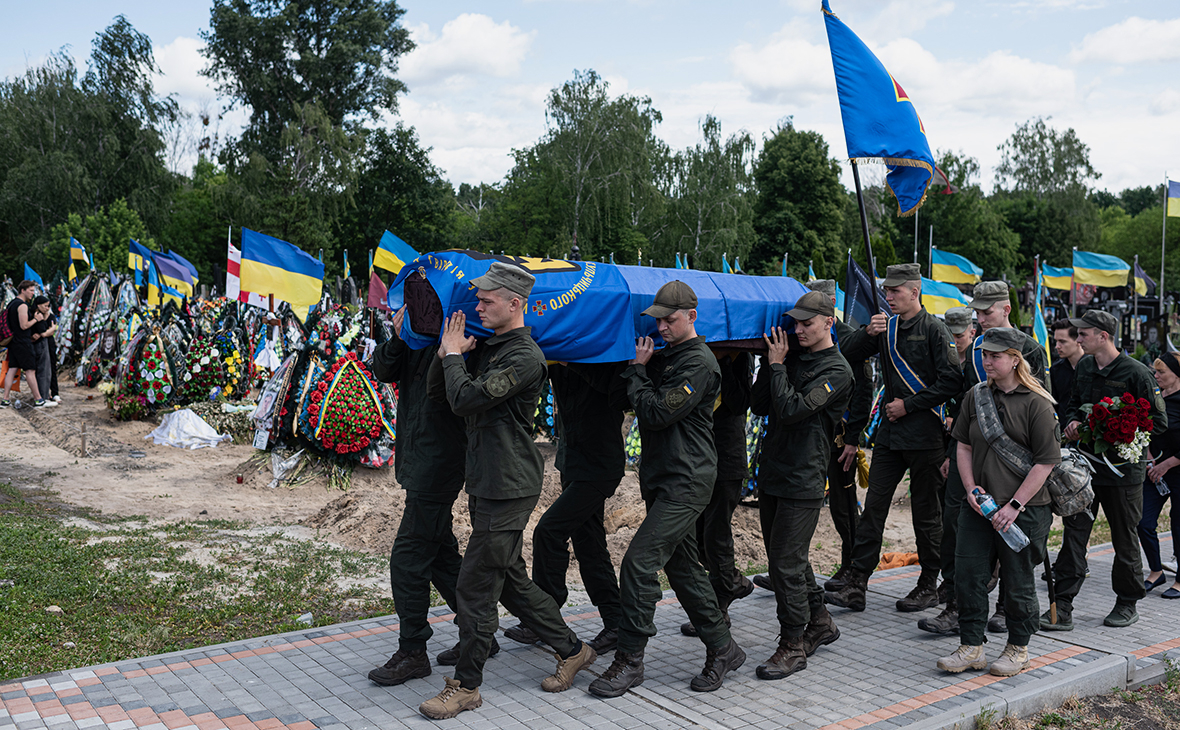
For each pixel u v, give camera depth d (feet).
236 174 165.17
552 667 15.74
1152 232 237.45
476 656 13.64
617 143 158.71
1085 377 20.98
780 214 193.57
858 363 19.94
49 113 155.33
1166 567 23.48
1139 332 100.73
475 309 13.88
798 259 193.67
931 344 18.85
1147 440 18.39
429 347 14.74
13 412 46.57
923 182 20.01
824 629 16.79
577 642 14.99
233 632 18.15
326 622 18.93
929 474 19.13
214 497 31.89
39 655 16.15
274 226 149.59
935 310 60.70
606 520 27.09
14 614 17.92
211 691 14.28
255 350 51.60
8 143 152.46
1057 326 22.35
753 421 29.81
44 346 48.47
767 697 14.47
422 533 14.76
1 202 147.95
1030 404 15.31
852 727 13.25
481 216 208.85
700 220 171.73
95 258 131.85
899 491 35.47
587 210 159.22
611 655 16.42
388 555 24.43
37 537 23.57
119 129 161.99
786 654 15.53
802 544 15.57
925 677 15.42
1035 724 14.30
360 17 171.94
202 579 21.17
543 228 170.30
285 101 172.24
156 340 44.45
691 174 174.60
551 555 16.24
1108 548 26.32
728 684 15.03
